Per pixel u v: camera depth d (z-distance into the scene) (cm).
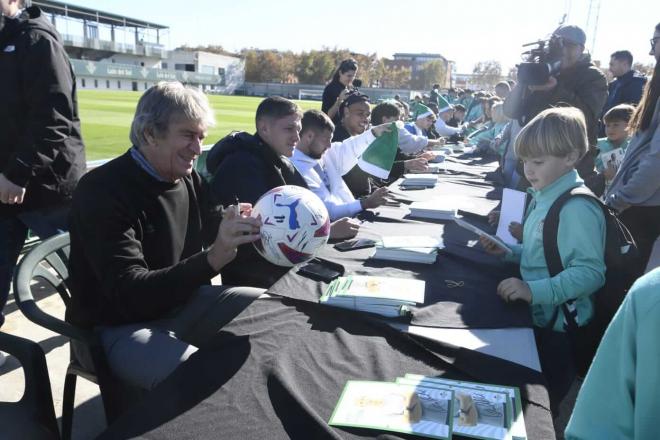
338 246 225
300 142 323
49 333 302
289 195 165
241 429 96
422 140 586
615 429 82
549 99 383
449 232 261
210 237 217
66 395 180
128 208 163
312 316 149
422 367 121
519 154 182
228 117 2244
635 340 77
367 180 420
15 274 168
